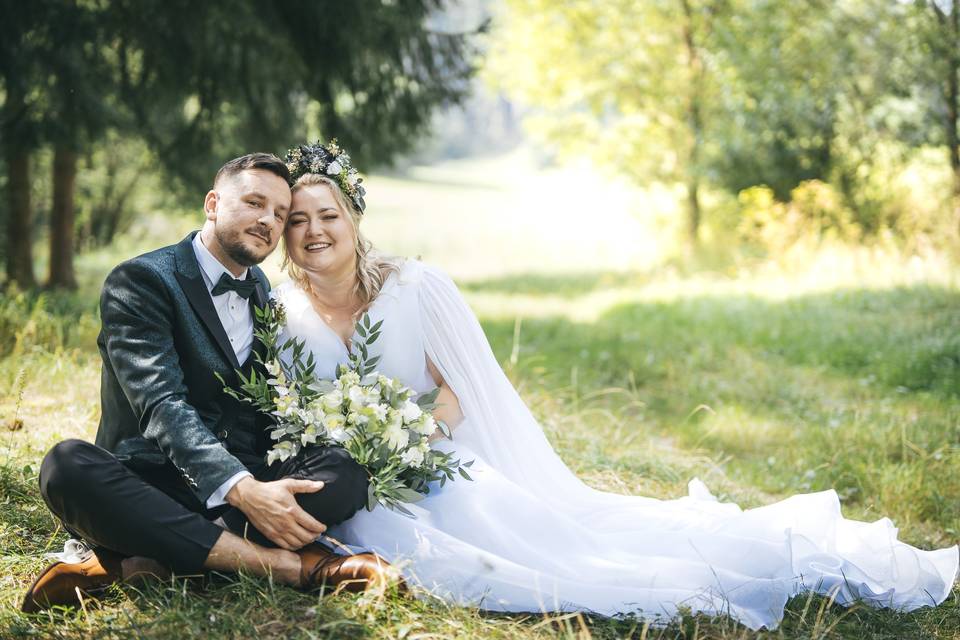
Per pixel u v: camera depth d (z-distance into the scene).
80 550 3.06
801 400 6.77
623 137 16.94
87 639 2.59
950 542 4.15
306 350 3.27
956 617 3.17
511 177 55.91
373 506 3.02
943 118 13.94
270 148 11.09
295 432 3.04
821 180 14.54
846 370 7.75
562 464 3.65
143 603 2.78
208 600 2.79
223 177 3.06
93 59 9.19
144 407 2.88
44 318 6.56
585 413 6.06
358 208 3.29
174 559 2.80
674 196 17.14
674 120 16.38
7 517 3.40
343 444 3.02
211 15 8.94
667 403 6.95
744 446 5.77
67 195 12.04
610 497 3.59
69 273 12.13
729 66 15.20
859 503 4.79
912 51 13.97
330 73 10.04
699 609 2.94
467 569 2.97
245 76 10.23
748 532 3.27
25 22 8.41
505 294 14.53
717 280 13.96
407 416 3.12
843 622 3.03
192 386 3.03
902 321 9.17
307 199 3.18
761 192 15.11
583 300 13.24
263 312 3.18
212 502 2.81
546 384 6.80
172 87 9.89
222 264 3.10
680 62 16.11
